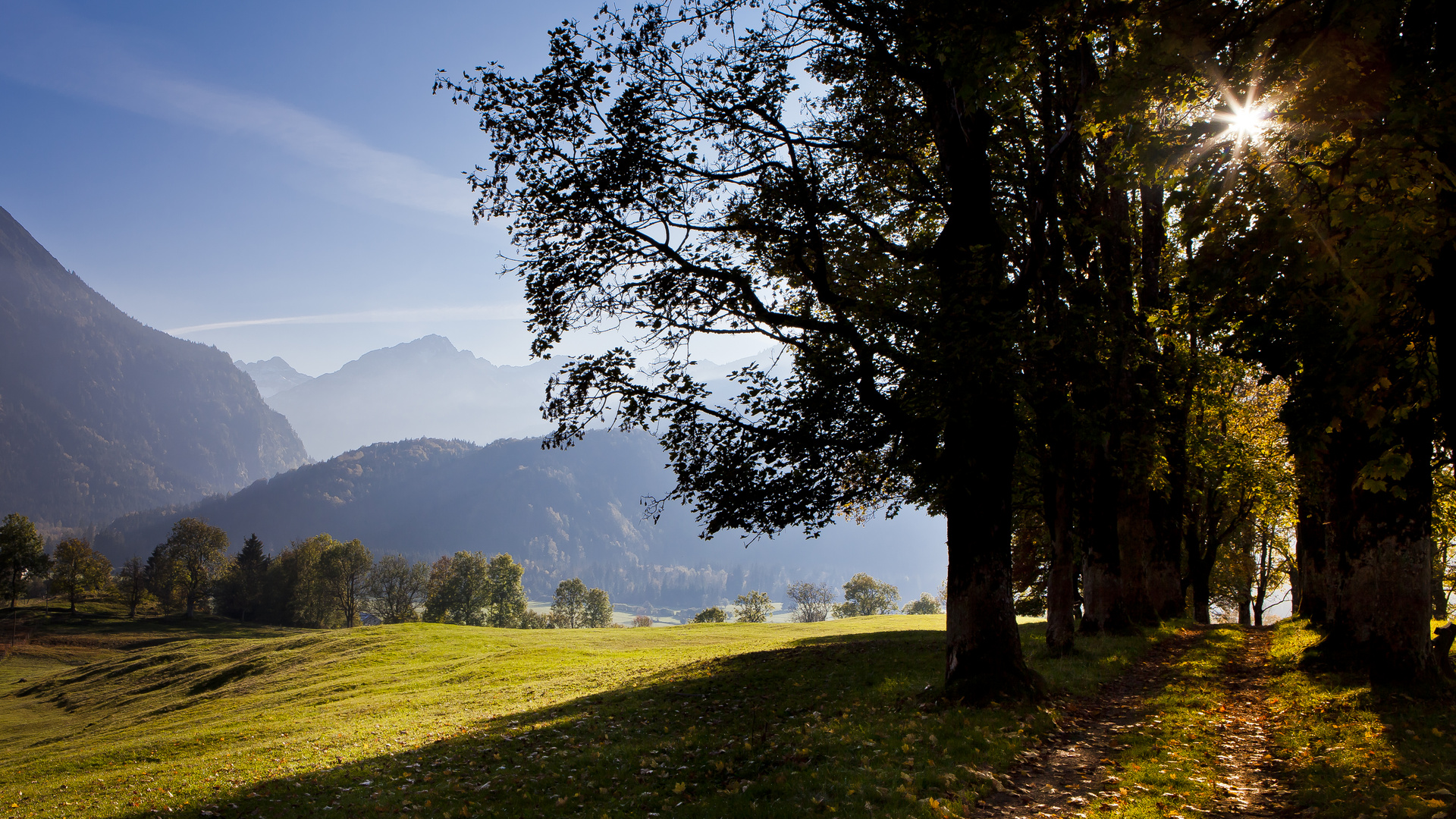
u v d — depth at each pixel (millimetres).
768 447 13195
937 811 7887
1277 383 26438
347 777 14469
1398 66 7324
